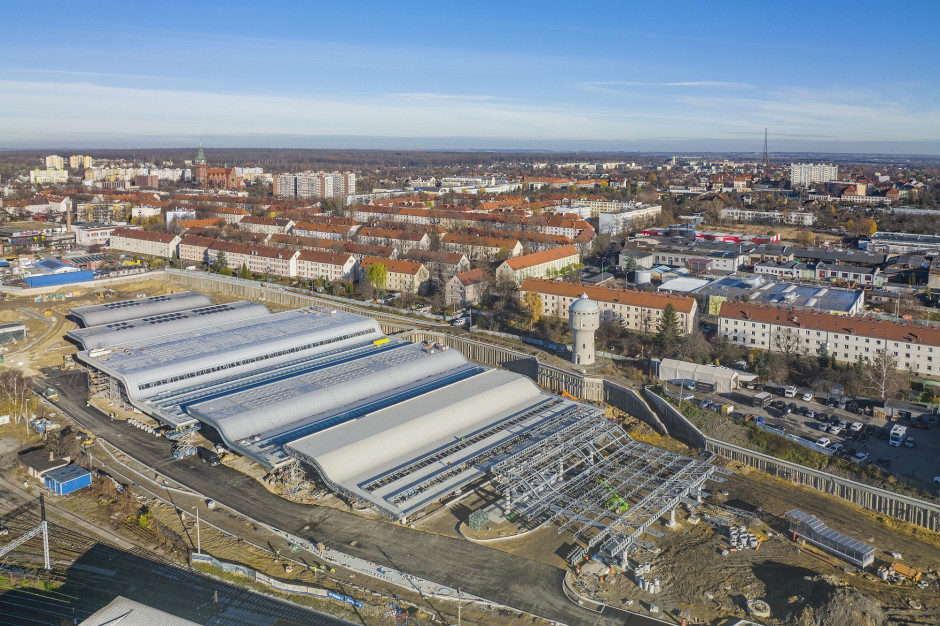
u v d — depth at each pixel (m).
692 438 186.88
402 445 160.50
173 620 103.81
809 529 139.12
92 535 138.62
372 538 138.38
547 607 119.50
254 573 125.81
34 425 187.75
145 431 185.00
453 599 121.12
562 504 151.88
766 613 117.38
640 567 129.00
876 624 111.69
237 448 161.75
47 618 114.38
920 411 185.00
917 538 142.75
